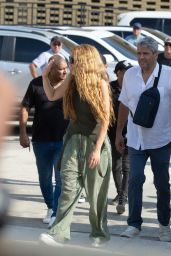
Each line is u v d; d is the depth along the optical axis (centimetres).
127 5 4753
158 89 1031
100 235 954
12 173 1650
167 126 1041
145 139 1040
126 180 1263
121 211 1266
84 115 912
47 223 1180
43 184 1180
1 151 221
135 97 1042
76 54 916
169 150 1048
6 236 234
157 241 1070
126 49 2697
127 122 1175
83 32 2730
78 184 926
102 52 2669
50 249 251
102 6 4391
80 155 920
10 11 4481
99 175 924
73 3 4547
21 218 1191
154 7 4762
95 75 906
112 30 3350
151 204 1363
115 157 1266
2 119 221
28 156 1880
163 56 1795
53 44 1903
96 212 944
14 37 2473
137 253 372
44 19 4522
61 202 925
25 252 238
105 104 909
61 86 974
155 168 1053
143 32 3278
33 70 2030
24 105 1150
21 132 1159
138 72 1050
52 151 1157
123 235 1055
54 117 1143
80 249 264
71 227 1156
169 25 3872
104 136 912
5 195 231
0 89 222
